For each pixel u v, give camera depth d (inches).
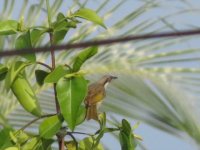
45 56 390.0
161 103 435.2
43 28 226.5
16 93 230.7
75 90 215.3
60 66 217.2
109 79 247.1
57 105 225.6
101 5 420.8
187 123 434.3
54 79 216.1
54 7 406.3
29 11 411.8
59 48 151.3
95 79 426.0
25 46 220.4
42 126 223.8
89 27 406.9
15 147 223.0
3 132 226.7
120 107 432.1
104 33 413.4
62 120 223.6
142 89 435.2
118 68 431.8
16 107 414.3
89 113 227.9
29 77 395.5
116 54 433.1
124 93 433.7
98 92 229.8
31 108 230.4
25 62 228.1
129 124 230.7
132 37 154.7
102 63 430.0
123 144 232.1
